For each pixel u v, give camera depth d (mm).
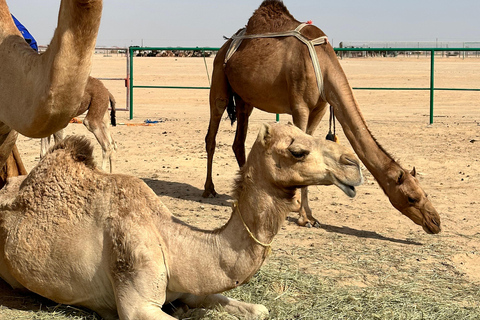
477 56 70125
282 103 8016
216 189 9648
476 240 7043
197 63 48875
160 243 4289
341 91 7211
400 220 7965
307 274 5707
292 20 8141
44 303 4914
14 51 4699
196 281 4168
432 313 4934
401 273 5918
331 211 8406
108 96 10711
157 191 9328
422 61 57781
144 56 57875
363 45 69625
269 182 3986
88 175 4695
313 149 3877
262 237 4039
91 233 4449
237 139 9344
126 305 4188
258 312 4625
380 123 17344
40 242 4547
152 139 14555
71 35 4082
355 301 5121
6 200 4871
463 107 22234
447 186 9867
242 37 8445
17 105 4590
